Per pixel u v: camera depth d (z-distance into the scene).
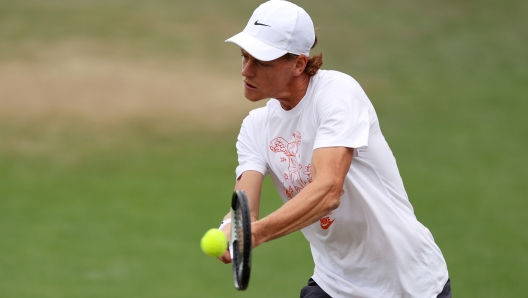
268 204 38.53
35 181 42.12
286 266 30.94
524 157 48.25
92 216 36.84
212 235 10.95
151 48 68.00
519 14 80.81
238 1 81.62
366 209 12.49
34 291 27.34
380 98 59.91
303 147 12.39
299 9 11.96
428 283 13.10
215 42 70.62
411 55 69.94
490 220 37.03
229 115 55.41
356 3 82.25
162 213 37.47
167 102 57.06
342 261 13.33
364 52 69.88
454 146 50.06
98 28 71.38
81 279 28.95
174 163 46.12
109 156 46.88
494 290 28.77
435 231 35.47
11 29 69.62
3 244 32.72
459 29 76.62
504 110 58.03
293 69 11.91
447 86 63.22
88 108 54.78
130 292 27.61
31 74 60.16
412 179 43.44
